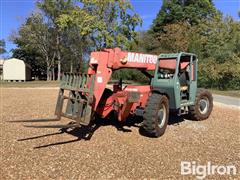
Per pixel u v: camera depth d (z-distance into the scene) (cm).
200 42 2886
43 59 5097
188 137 670
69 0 4028
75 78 629
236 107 1190
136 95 663
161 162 504
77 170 460
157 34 4119
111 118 767
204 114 870
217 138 666
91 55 665
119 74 2284
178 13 4484
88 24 2831
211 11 4534
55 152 543
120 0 2875
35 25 4412
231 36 2825
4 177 430
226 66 2370
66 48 4503
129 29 2972
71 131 698
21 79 4497
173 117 895
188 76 816
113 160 507
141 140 634
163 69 759
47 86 2589
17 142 603
